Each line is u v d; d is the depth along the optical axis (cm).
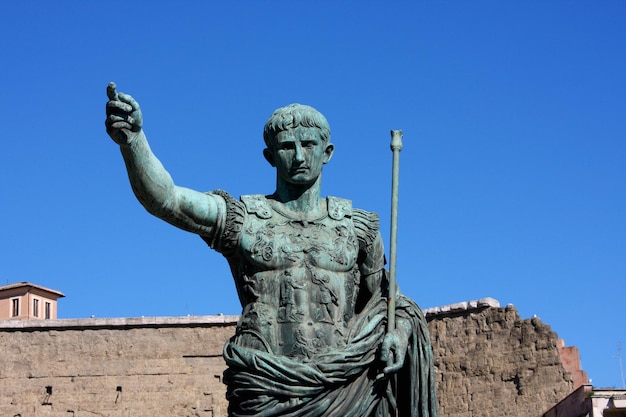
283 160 899
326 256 888
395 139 923
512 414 4081
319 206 915
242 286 891
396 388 917
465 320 4275
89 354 4466
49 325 4484
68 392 4431
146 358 4447
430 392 927
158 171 847
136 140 830
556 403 4003
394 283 901
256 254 881
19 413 4412
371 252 921
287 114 903
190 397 4409
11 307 5331
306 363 858
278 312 873
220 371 4425
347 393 868
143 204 859
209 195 891
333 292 881
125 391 4425
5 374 4447
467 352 4244
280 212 901
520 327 4147
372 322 895
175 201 862
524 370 4106
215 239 888
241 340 871
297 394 852
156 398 4409
